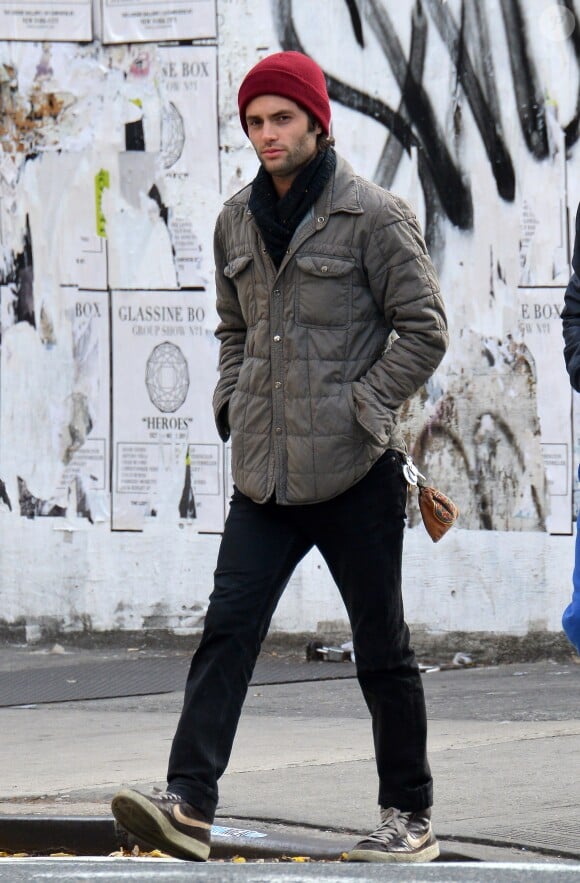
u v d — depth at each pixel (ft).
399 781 46.57
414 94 97.71
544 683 87.45
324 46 98.78
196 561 101.30
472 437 96.84
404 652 46.68
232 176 100.94
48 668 96.12
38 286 104.17
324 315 45.85
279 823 52.75
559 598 95.76
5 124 104.42
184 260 101.65
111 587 102.94
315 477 45.37
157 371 102.01
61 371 103.76
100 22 102.94
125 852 52.08
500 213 96.58
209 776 44.21
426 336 46.03
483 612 96.78
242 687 45.60
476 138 96.84
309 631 98.99
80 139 103.40
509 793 55.83
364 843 45.70
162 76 101.86
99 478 103.24
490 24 96.58
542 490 95.91
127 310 102.68
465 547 97.04
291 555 46.88
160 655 100.37
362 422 45.19
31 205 104.22
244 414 46.80
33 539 104.22
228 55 100.63
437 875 32.35
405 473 46.73
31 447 104.32
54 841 53.21
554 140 96.02
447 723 73.87
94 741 72.28
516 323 96.32
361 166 98.63
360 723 75.77
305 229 45.75
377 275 45.96
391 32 97.96
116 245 102.78
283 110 45.29
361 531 45.93
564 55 95.91
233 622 45.37
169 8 101.55
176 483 101.86
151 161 102.12
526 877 32.12
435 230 97.50
